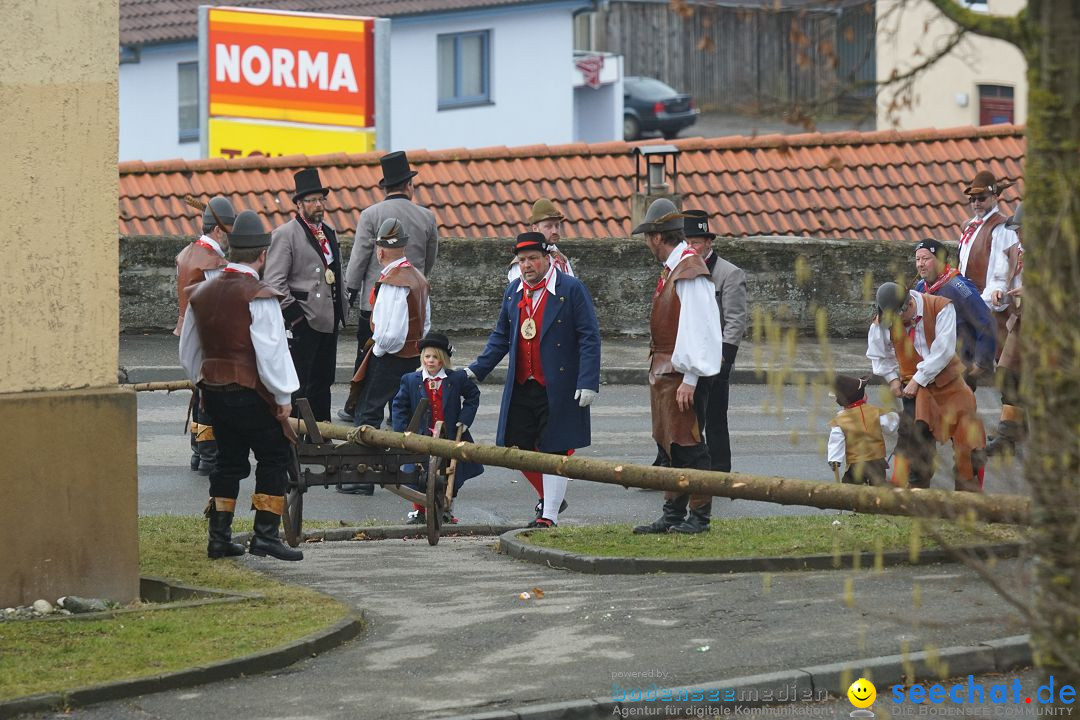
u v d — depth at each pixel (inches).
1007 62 4726.9
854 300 2669.8
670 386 1389.0
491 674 932.0
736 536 1357.0
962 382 1395.2
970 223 1943.9
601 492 1738.4
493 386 2345.0
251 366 1210.6
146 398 2228.1
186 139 5290.4
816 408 751.7
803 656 956.0
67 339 1068.5
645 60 7539.4
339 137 3395.7
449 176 2930.6
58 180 1056.8
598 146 3034.0
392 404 1567.4
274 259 1788.9
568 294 1471.5
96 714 853.8
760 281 2659.9
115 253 1085.1
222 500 1256.2
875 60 786.2
